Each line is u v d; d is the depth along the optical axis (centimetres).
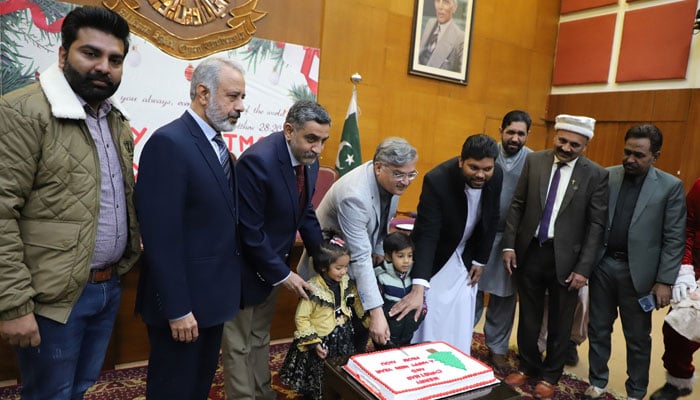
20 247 122
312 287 202
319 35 416
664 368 299
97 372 158
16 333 121
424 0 480
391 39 470
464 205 219
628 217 247
